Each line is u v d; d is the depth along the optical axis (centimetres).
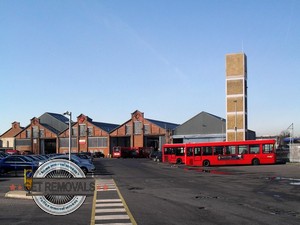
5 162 3234
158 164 5469
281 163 5047
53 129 10650
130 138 9981
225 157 4831
